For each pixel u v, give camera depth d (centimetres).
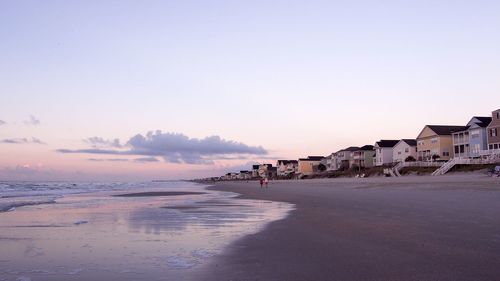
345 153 12156
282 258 1066
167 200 4031
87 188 9181
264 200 3781
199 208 2869
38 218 2184
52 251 1218
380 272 880
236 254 1136
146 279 891
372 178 7181
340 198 3272
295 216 2088
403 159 9000
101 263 1052
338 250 1137
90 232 1619
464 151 7144
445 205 2147
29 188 8744
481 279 796
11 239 1447
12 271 977
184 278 893
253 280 861
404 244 1166
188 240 1399
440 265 911
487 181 3531
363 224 1620
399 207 2212
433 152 7800
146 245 1308
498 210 1828
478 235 1243
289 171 17175
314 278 859
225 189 7875
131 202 3694
